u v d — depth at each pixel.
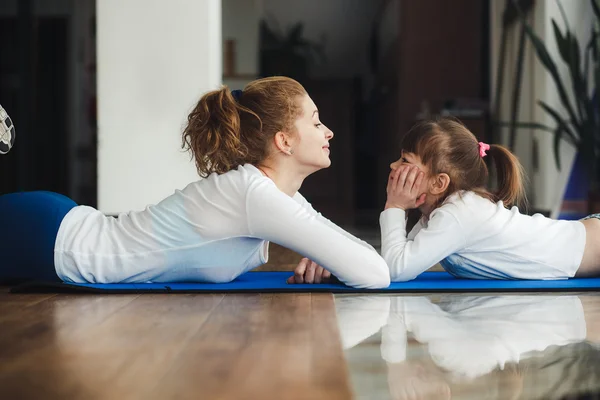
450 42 8.06
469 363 1.14
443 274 2.52
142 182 4.51
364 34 9.19
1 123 2.23
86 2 6.30
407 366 1.12
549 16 5.62
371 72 9.23
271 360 1.13
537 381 1.03
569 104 5.13
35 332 1.39
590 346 1.27
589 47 5.15
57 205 2.18
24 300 1.85
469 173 2.24
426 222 2.28
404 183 2.23
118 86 4.49
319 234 1.99
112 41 4.48
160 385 0.98
